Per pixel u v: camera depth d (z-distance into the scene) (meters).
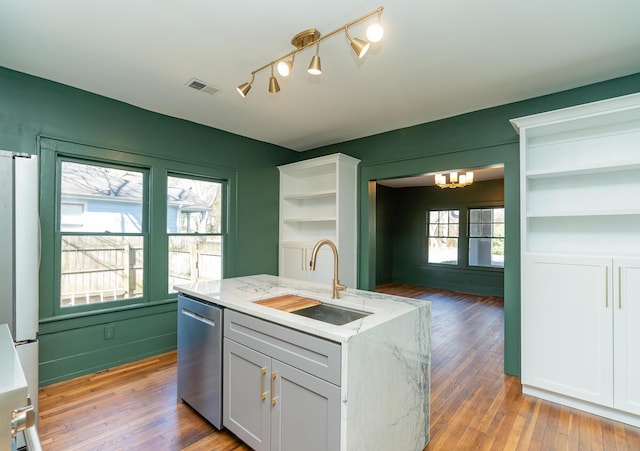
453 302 6.14
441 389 2.69
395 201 8.29
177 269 3.63
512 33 2.00
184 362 2.36
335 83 2.69
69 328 2.83
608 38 2.04
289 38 2.08
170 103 3.16
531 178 2.78
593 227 2.57
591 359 2.32
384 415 1.58
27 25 1.94
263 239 4.49
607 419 2.26
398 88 2.77
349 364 1.35
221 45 2.16
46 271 2.72
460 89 2.78
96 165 3.05
